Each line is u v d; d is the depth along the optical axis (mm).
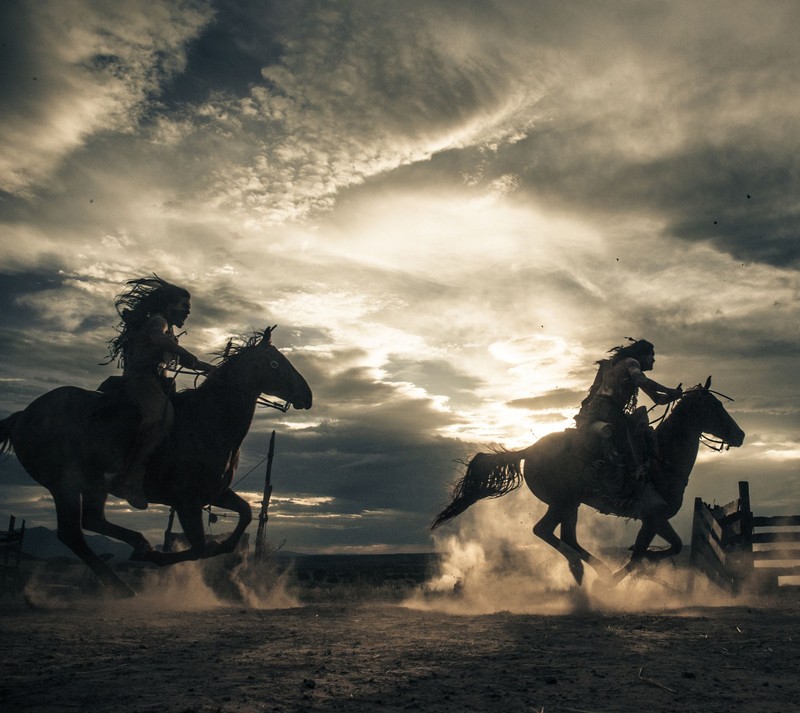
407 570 32344
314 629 6855
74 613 8172
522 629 6867
